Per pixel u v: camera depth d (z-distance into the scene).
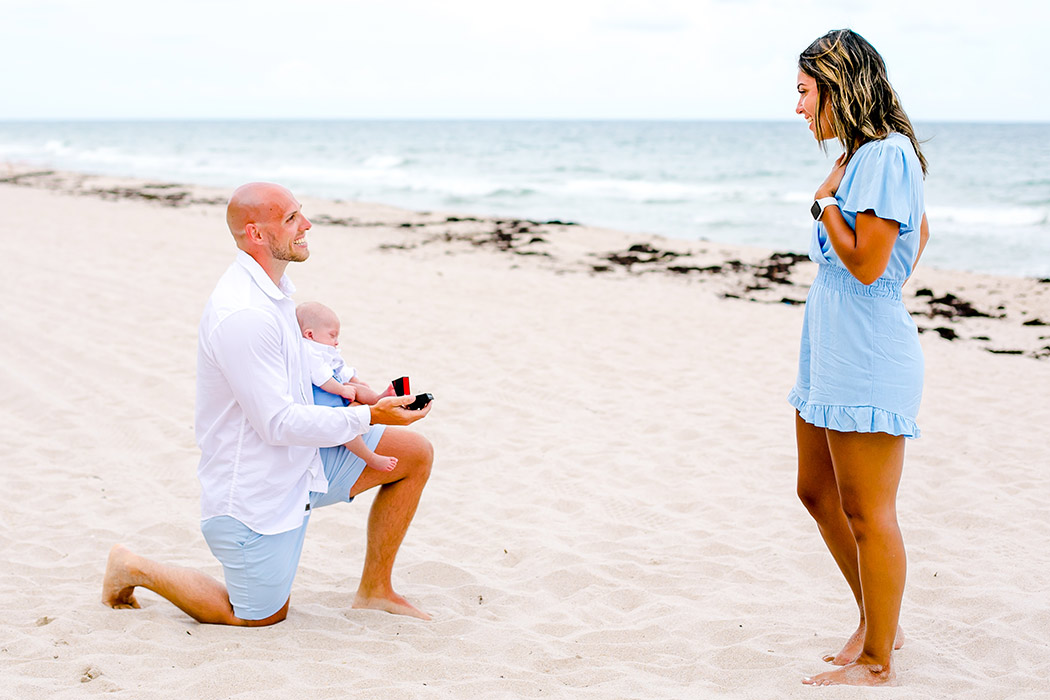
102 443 6.29
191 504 5.32
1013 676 3.25
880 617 3.16
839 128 3.04
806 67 3.11
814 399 3.17
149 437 6.37
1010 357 9.08
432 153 62.00
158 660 3.29
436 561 4.52
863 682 3.19
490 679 3.25
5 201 20.98
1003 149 57.47
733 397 7.53
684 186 36.19
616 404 7.34
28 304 9.88
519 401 7.40
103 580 3.93
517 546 4.82
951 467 5.89
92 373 7.73
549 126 152.50
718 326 10.09
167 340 8.73
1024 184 33.75
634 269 13.95
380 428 3.81
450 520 5.20
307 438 3.35
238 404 3.41
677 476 5.82
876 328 3.04
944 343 9.75
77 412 6.83
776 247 20.23
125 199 23.36
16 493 5.39
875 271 2.94
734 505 5.34
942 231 21.92
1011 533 4.84
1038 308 11.80
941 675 3.29
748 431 6.65
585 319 10.30
